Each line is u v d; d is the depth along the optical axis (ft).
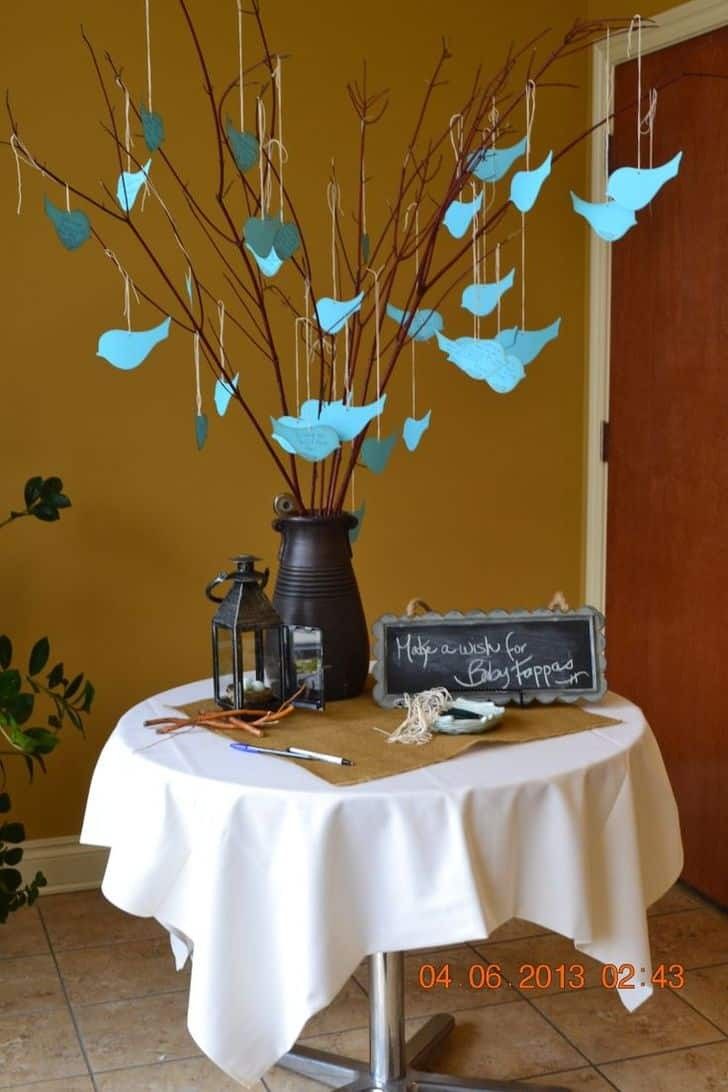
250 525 10.14
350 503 10.40
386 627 6.77
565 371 10.91
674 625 10.10
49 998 8.45
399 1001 6.99
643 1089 7.33
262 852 5.53
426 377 10.44
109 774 6.23
